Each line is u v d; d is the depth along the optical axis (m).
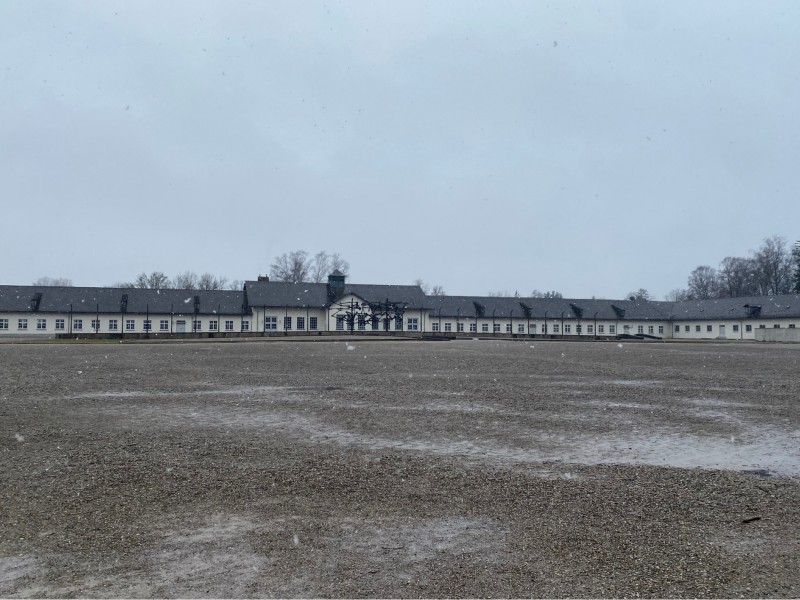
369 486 7.38
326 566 5.10
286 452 9.20
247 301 81.69
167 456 8.91
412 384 18.20
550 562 5.17
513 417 12.34
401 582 4.81
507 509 6.52
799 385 18.31
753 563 5.16
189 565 5.13
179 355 31.81
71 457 8.83
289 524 6.08
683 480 7.69
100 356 30.91
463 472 8.05
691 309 94.50
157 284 120.56
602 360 29.73
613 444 9.84
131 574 4.96
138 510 6.49
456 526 6.02
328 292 84.81
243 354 32.84
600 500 6.83
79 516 6.30
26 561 5.21
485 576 4.91
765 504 6.72
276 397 15.23
